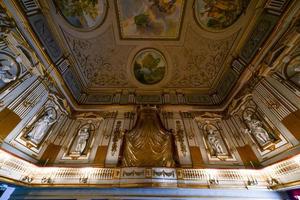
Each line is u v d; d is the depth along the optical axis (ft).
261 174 23.61
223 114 33.71
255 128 26.27
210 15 29.86
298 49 20.26
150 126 30.76
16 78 21.91
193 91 39.55
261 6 23.56
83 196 21.80
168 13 31.48
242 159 25.86
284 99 22.62
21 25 21.07
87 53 34.30
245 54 28.12
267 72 24.44
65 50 29.84
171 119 33.78
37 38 23.57
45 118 26.63
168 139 28.68
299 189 21.31
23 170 21.95
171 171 23.61
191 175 23.52
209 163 25.40
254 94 27.07
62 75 30.45
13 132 21.70
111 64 37.76
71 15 27.48
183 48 36.22
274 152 23.13
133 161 25.04
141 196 21.94
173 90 40.04
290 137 21.57
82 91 37.99
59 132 29.30
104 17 30.96
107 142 28.48
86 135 29.53
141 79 39.78
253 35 26.03
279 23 21.43
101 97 38.29
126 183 22.18
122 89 40.01
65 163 24.86
